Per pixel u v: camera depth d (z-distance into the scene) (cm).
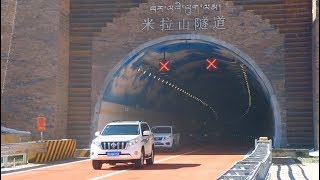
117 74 3322
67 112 3266
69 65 3309
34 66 3112
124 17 3291
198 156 2822
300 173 1803
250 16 3178
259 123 7081
